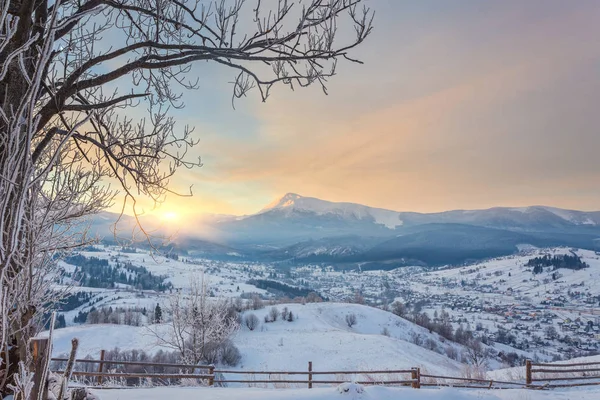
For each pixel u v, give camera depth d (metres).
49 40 1.55
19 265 2.15
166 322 22.95
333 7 3.04
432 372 24.17
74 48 3.56
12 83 2.38
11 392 2.20
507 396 9.76
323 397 7.92
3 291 1.96
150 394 7.62
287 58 3.16
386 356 48.66
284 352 50.88
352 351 51.62
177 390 8.15
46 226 3.14
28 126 1.53
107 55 2.93
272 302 101.19
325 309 92.06
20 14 2.37
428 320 96.50
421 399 8.52
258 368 43.91
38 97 2.65
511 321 157.62
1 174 1.63
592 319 161.50
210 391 8.16
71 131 1.64
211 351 26.61
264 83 3.36
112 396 7.27
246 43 3.21
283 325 73.00
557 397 10.02
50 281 3.75
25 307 2.15
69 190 3.61
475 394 9.34
